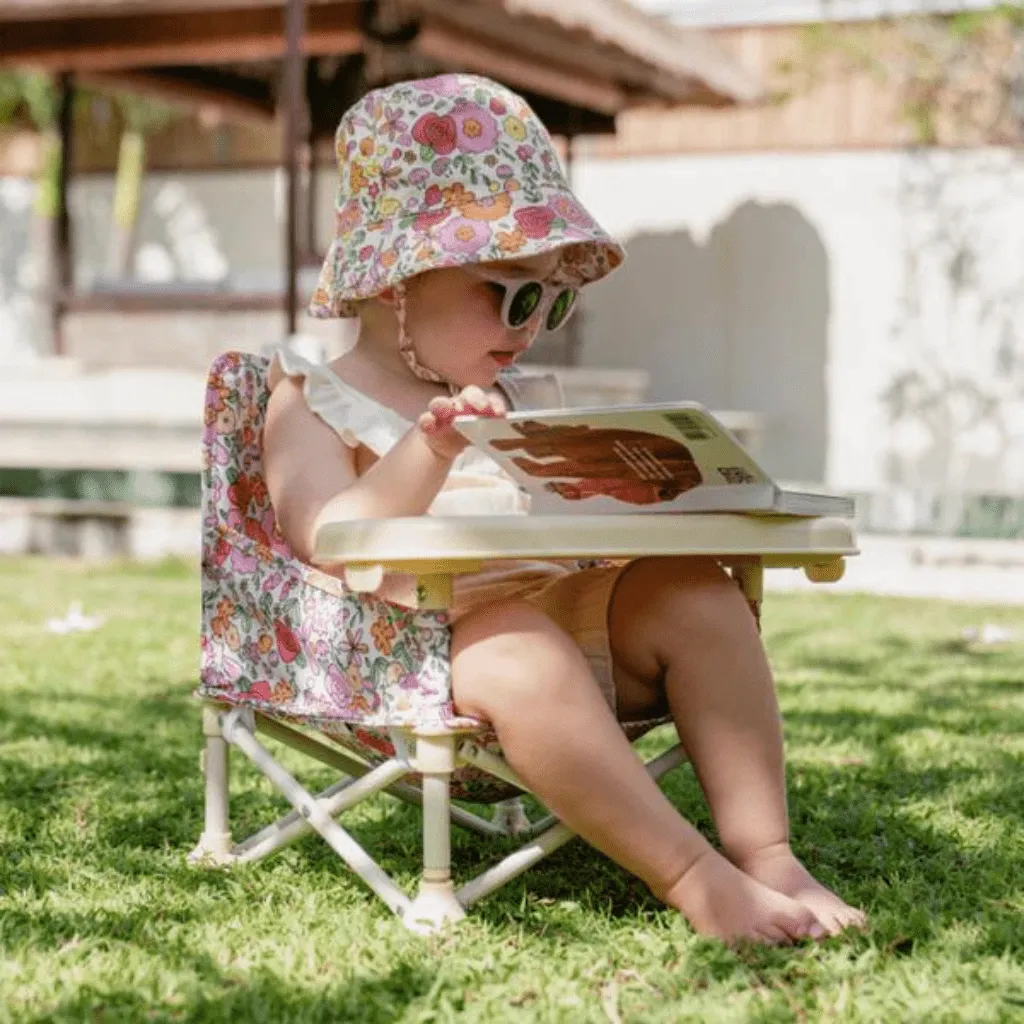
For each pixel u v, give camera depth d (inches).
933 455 468.4
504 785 110.8
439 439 100.3
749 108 473.4
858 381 474.9
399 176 113.5
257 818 136.2
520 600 101.3
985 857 122.3
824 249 476.7
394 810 140.3
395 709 101.2
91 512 417.1
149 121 534.0
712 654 104.0
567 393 424.8
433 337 113.4
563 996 89.7
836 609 330.3
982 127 456.8
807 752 170.1
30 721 186.5
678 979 92.7
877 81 451.8
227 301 409.1
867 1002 88.6
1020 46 447.8
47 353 559.2
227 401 114.2
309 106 450.3
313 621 106.8
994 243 461.4
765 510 99.0
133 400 414.6
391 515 102.7
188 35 390.0
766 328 483.5
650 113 493.4
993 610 334.6
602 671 105.5
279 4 365.1
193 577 367.6
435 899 102.3
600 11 397.1
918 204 467.8
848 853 124.4
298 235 383.9
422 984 91.6
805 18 470.3
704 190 488.7
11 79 550.0
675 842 99.6
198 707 198.7
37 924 103.5
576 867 121.0
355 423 111.7
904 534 463.2
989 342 462.6
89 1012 86.7
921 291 468.4
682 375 491.5
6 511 423.5
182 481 424.5
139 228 542.3
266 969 93.7
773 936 98.7
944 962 94.5
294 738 119.0
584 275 126.2
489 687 98.6
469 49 376.2
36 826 134.6
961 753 170.2
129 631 268.7
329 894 111.3
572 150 470.6
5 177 565.3
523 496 115.8
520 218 110.5
